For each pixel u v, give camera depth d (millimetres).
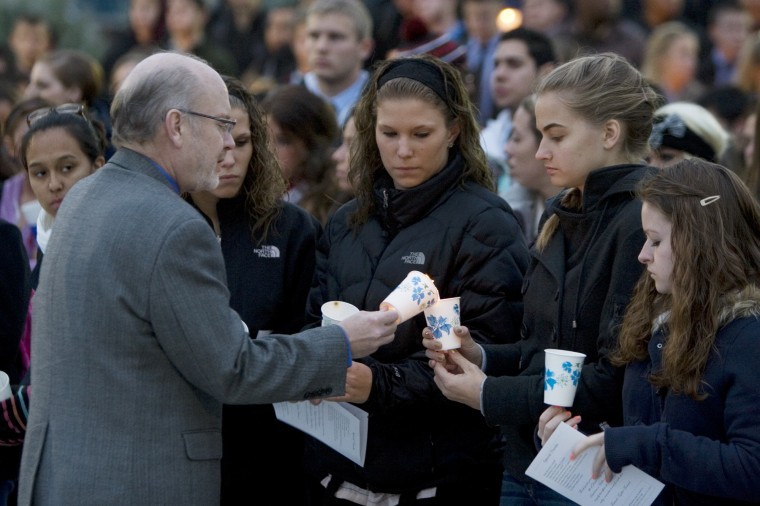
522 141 12453
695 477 6891
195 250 7301
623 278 7789
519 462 8555
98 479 7129
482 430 9188
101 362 7195
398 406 8727
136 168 7566
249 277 9594
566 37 22234
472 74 17938
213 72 7805
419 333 8984
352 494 9281
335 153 12672
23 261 9688
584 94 8039
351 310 8391
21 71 23016
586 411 7906
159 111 7520
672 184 7219
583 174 8133
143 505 7195
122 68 18234
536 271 8500
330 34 17141
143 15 24875
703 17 25312
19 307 9562
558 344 8188
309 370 7637
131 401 7211
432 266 8844
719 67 23969
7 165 14594
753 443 6730
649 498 7316
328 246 9641
